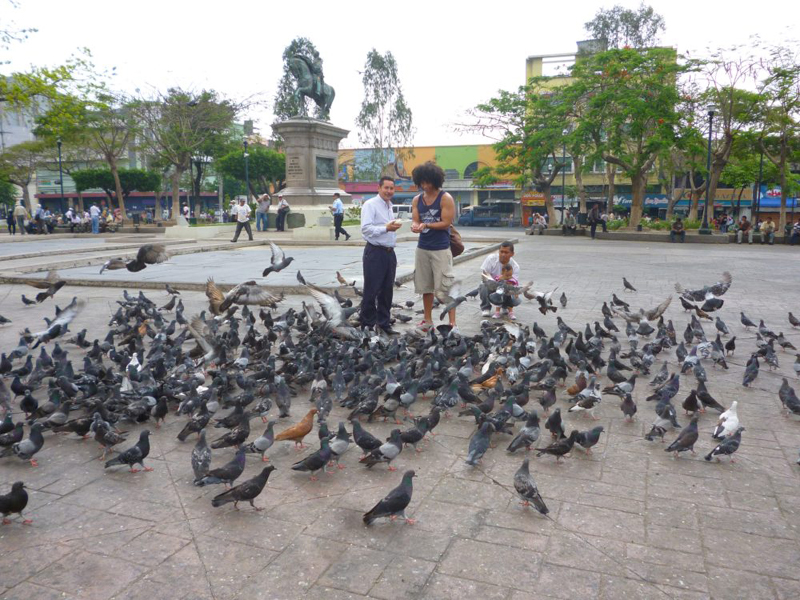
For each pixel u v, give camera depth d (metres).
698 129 39.75
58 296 15.51
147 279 17.16
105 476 5.35
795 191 48.50
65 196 90.50
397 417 7.03
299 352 8.95
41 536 4.32
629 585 3.72
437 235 10.45
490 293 11.29
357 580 3.79
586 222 48.47
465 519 4.56
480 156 78.38
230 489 4.70
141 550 4.13
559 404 7.46
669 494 4.94
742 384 8.05
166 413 6.70
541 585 3.73
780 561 3.97
